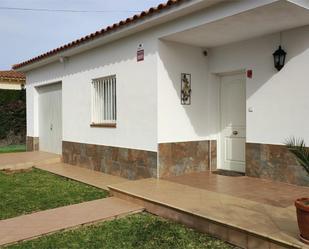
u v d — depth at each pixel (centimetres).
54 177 871
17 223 506
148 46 732
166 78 725
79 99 987
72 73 1017
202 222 470
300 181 629
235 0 548
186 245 434
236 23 598
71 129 1032
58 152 1158
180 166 755
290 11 539
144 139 751
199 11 609
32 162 1017
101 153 899
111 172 864
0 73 2097
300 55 623
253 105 704
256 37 695
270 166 677
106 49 864
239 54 734
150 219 531
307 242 365
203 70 797
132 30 742
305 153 401
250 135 711
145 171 750
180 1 587
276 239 381
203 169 800
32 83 1294
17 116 1633
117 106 831
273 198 551
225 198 553
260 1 516
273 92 667
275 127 665
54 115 1176
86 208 573
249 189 612
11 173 938
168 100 730
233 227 427
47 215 541
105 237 463
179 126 752
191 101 774
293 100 635
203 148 800
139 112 763
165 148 728
